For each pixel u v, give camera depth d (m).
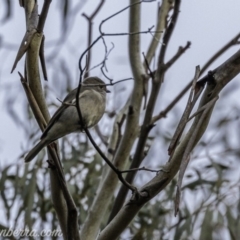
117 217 7.93
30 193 11.97
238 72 7.55
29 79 8.34
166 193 12.49
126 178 10.43
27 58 8.23
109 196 10.22
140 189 7.77
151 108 10.75
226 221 11.83
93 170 12.63
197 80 7.52
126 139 10.65
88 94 9.28
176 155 7.69
